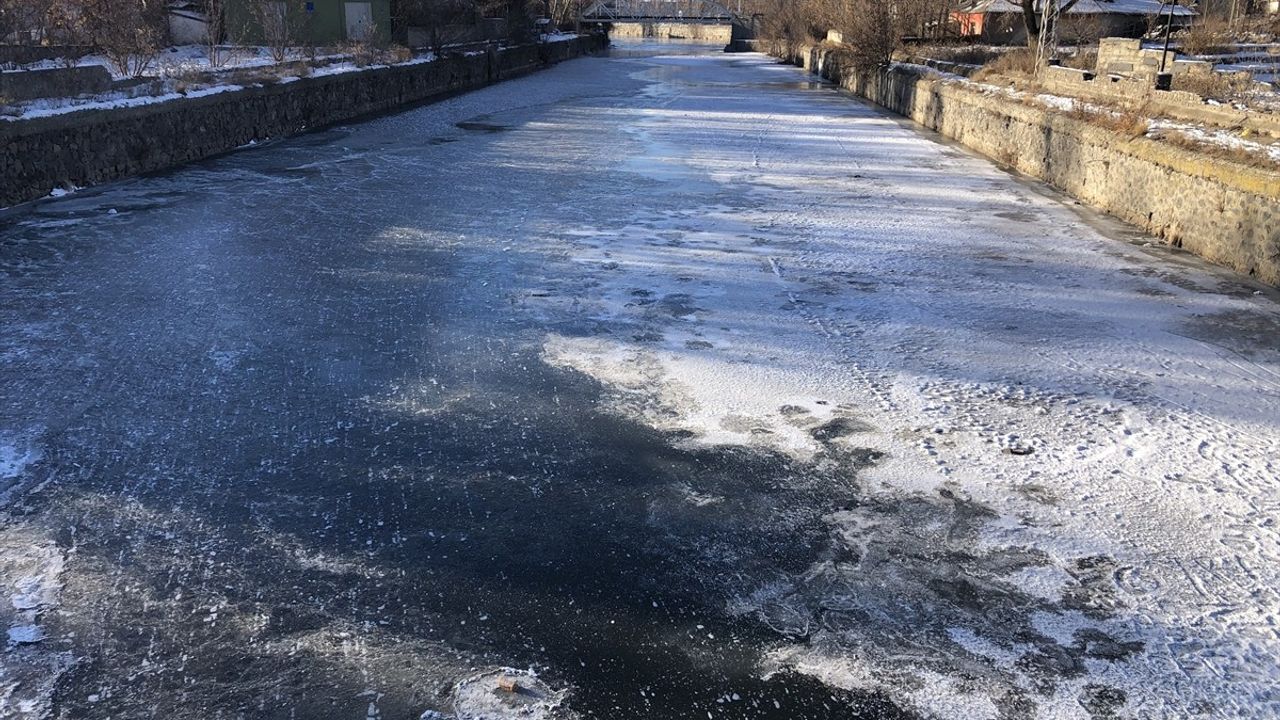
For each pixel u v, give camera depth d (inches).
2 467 199.3
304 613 152.9
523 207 458.0
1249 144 379.9
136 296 313.3
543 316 297.4
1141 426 221.9
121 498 187.9
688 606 156.2
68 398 233.8
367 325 288.5
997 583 161.8
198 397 235.9
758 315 299.9
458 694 135.0
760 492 192.7
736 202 475.5
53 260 354.9
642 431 219.8
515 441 214.5
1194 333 286.5
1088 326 292.4
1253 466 202.4
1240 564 166.2
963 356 265.9
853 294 323.0
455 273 343.0
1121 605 155.3
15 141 451.5
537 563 167.8
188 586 159.6
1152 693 135.1
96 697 133.5
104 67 559.5
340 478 197.3
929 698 134.8
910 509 185.5
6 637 145.6
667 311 303.1
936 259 370.6
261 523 179.8
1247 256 350.0
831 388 243.3
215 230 406.9
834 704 133.8
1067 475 198.4
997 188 532.7
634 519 182.7
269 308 303.1
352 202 469.1
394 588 159.8
